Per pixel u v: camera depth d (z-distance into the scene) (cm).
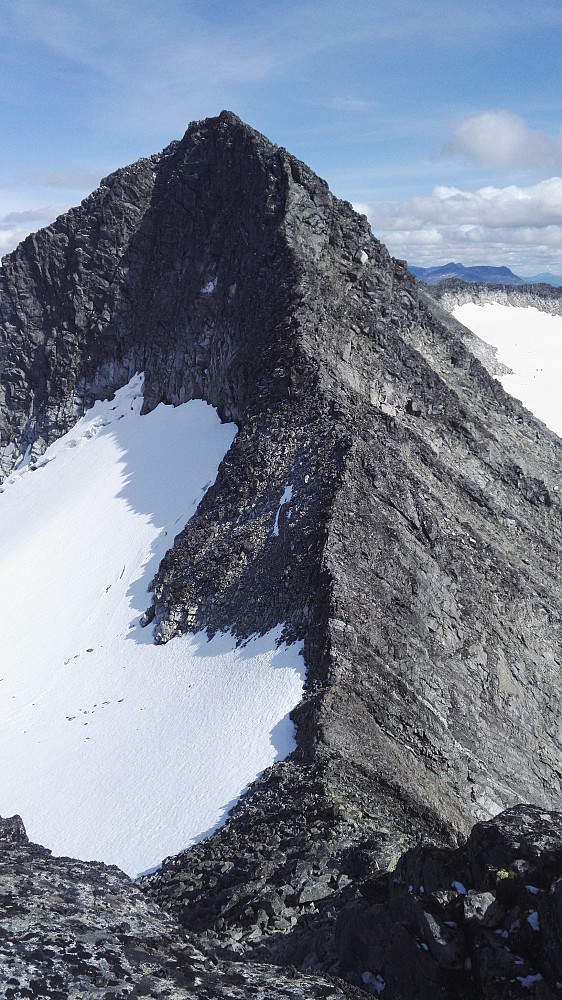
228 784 3784
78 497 8906
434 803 3709
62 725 5216
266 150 8500
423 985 1892
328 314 7531
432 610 5025
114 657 5891
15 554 8462
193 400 9094
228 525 6131
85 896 2286
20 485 10262
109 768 4453
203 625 5525
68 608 6950
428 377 7800
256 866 2833
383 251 8538
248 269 8331
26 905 2111
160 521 7606
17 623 7075
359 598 4697
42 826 4091
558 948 1723
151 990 1777
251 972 1981
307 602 4781
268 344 7306
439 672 4691
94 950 1902
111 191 10694
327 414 6322
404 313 8481
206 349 8975
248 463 6444
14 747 5134
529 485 7569
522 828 1997
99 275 10606
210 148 9356
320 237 8138
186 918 2742
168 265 9844
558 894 1750
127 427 9700
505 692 5009
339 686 4116
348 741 3769
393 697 4256
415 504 5606
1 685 6169
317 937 2239
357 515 5247
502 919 1864
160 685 5169
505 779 4491
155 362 9669
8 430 10969
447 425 7644
